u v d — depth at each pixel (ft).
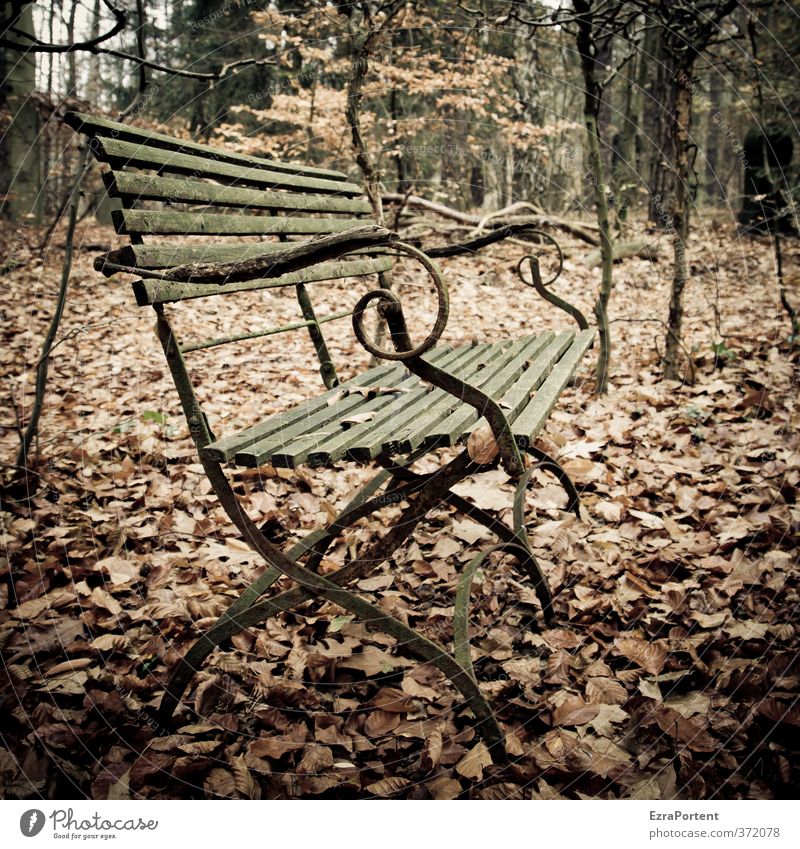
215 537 7.67
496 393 5.81
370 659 5.75
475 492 8.36
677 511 7.85
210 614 6.36
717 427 9.78
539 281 9.18
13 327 15.05
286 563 4.77
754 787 4.43
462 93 19.45
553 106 32.63
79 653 5.81
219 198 5.88
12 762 4.69
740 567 6.66
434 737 4.88
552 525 7.56
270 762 4.79
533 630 6.12
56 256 20.43
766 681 5.17
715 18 10.95
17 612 6.23
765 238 23.32
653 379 12.19
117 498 8.32
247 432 4.99
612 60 33.09
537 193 26.63
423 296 18.56
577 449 8.13
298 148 21.86
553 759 4.70
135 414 10.80
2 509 7.84
